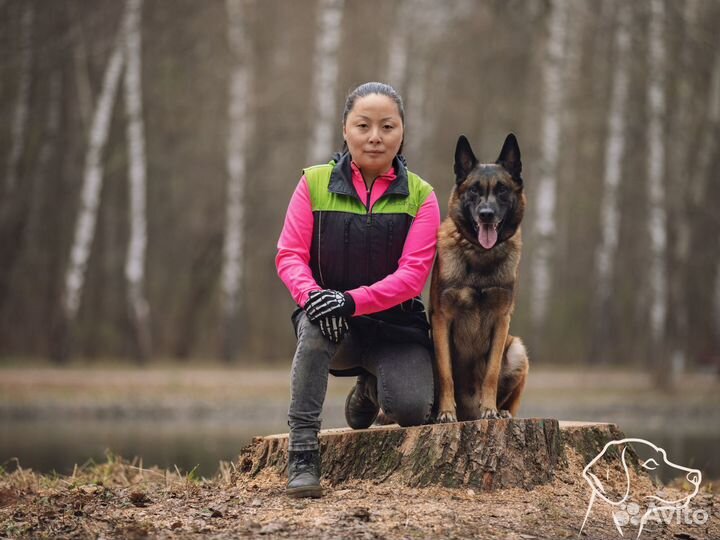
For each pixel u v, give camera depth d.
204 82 23.98
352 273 4.46
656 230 20.19
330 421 12.16
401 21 21.95
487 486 4.30
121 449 9.15
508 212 4.89
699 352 25.02
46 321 23.53
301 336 4.29
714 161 22.80
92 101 22.73
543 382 18.16
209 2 22.19
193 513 4.13
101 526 3.94
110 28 20.30
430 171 26.20
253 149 24.34
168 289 25.88
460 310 4.91
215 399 14.83
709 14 20.41
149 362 21.02
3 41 19.19
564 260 27.66
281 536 3.62
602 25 21.64
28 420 13.35
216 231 25.03
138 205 20.58
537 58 24.89
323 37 19.14
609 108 23.44
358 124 4.40
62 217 23.62
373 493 4.24
